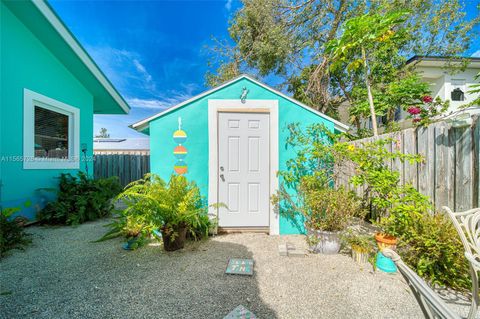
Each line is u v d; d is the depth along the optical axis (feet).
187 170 12.47
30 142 14.20
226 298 6.66
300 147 12.51
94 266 8.66
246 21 27.40
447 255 6.78
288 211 12.46
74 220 14.17
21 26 13.55
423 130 9.64
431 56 25.43
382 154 9.95
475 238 4.22
